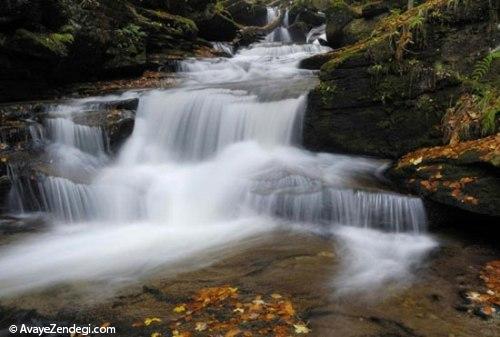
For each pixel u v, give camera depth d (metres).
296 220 7.12
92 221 7.81
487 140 6.67
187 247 6.49
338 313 4.66
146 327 4.52
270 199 7.24
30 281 5.63
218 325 4.48
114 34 12.88
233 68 15.06
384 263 5.81
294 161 8.52
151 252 6.38
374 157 8.43
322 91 8.76
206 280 5.43
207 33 19.47
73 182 7.91
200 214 7.54
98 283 5.51
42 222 7.80
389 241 6.48
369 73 8.30
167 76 13.95
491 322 4.51
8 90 10.52
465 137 7.15
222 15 19.62
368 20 15.49
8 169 8.23
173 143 9.99
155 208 7.64
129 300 5.07
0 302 5.16
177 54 15.83
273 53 18.86
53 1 10.66
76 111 9.84
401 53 8.02
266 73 14.41
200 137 9.83
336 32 16.52
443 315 4.64
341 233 6.75
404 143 8.09
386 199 6.76
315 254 6.05
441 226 6.76
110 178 8.47
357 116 8.55
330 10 16.83
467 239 6.49
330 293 5.05
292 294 5.04
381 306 4.80
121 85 12.73
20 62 10.32
